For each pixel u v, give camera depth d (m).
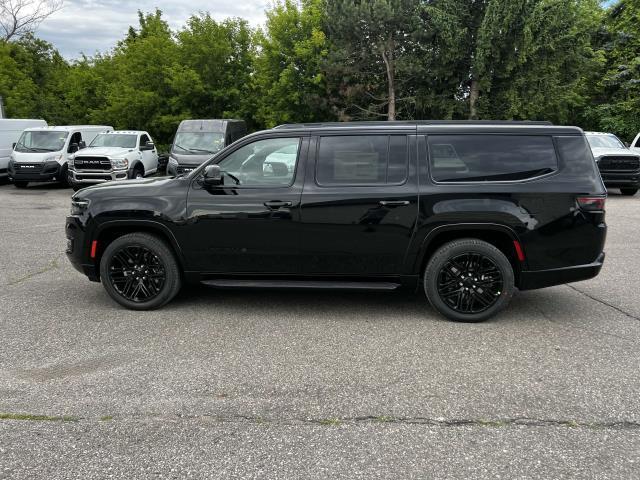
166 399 3.52
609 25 27.36
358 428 3.17
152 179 5.67
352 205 4.96
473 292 4.98
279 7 24.36
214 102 25.69
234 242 5.15
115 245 5.30
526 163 4.90
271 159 5.15
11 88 32.66
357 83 23.92
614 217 11.80
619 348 4.38
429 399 3.52
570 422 3.23
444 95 23.53
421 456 2.88
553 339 4.59
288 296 5.93
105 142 17.50
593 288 6.22
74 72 32.12
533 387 3.68
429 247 5.10
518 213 4.81
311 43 23.62
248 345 4.47
